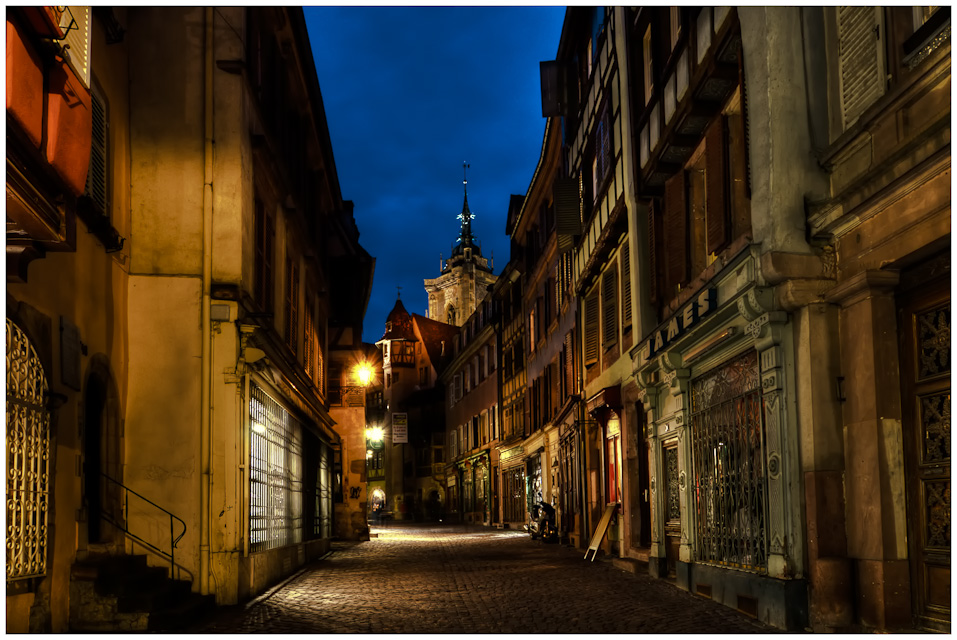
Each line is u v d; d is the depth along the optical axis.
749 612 9.52
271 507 15.05
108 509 11.31
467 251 112.12
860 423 8.06
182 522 11.87
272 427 15.34
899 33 7.75
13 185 6.14
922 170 7.06
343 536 30.25
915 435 7.64
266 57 15.43
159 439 12.07
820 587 8.20
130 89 12.65
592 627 9.04
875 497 7.77
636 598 11.55
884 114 7.71
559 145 26.23
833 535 8.31
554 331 28.17
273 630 9.23
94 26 10.96
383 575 15.98
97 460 11.32
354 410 31.05
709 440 11.62
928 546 7.44
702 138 11.98
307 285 20.70
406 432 60.78
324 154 21.84
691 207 12.62
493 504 44.31
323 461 24.88
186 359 12.27
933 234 7.03
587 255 20.84
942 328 7.34
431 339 70.69
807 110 8.96
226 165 12.69
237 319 12.45
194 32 12.84
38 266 8.66
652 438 14.30
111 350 11.41
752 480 10.01
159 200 12.55
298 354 18.89
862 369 8.03
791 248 8.77
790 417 8.83
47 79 6.75
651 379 14.19
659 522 14.06
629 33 14.92
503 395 42.06
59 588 9.05
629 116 14.95
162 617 9.43
